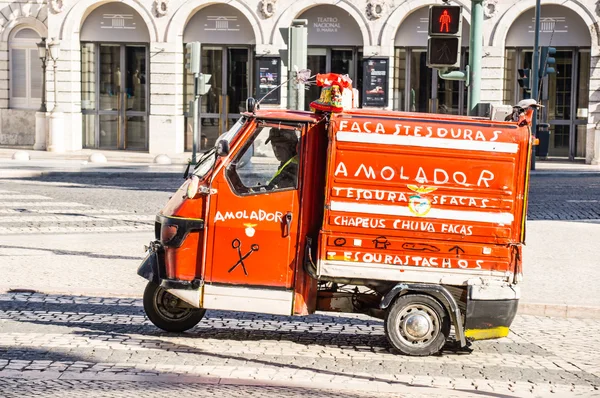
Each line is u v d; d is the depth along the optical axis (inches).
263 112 439.5
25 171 1200.2
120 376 385.1
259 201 434.3
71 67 1574.8
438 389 384.8
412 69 1518.2
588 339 489.7
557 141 1492.4
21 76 1669.5
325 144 434.9
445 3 631.8
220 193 435.5
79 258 660.7
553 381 404.5
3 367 393.7
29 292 555.2
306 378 393.1
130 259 660.7
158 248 448.1
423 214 428.8
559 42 1466.5
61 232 784.3
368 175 427.8
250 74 1565.0
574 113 1480.1
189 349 436.5
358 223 429.1
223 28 1555.1
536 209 964.0
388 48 1498.5
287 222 433.1
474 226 429.1
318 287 456.1
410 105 1525.6
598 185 1186.0
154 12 1550.2
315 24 1533.0
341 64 1541.6
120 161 1422.2
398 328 437.1
